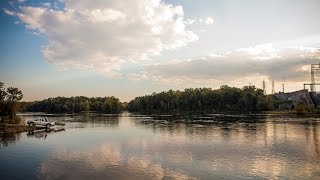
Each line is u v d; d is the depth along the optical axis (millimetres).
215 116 157375
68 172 36156
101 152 49312
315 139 61375
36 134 78188
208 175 34219
